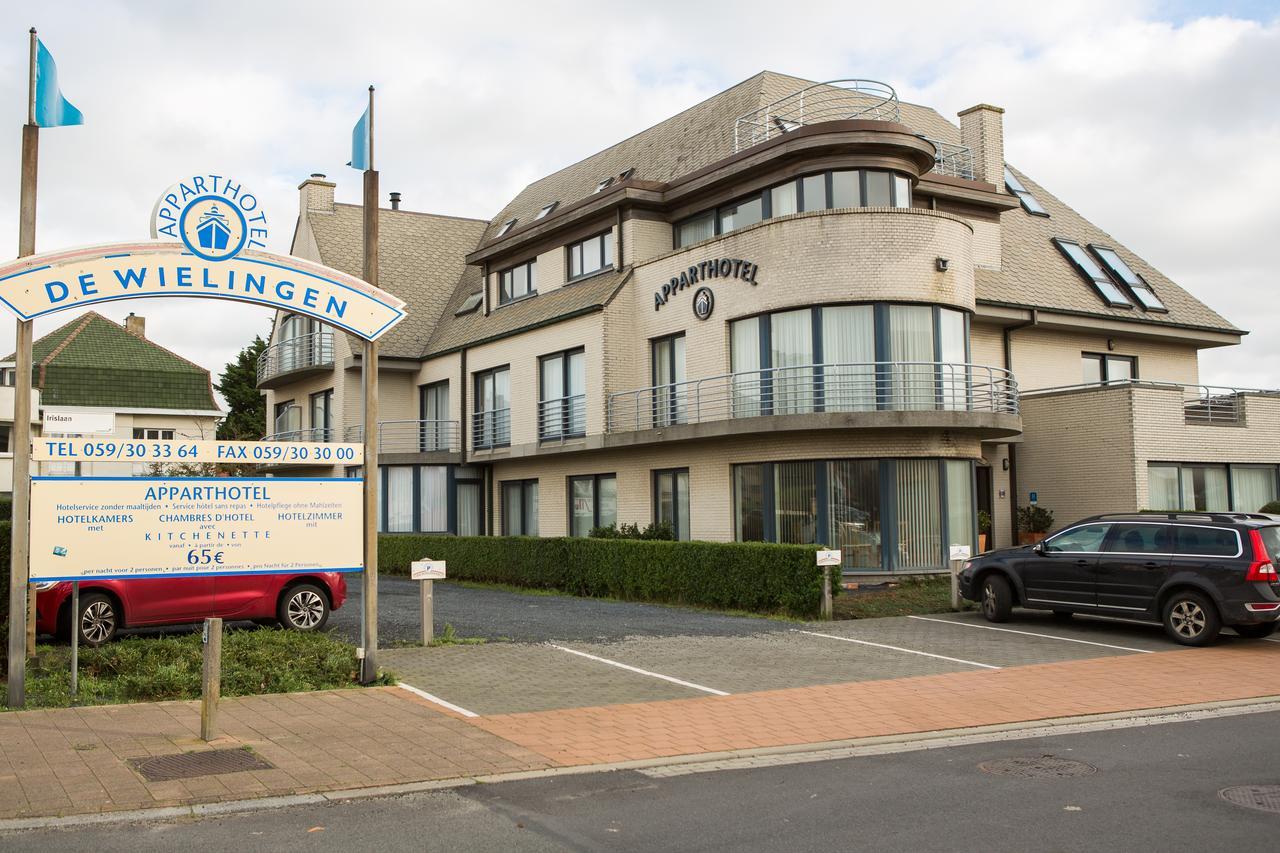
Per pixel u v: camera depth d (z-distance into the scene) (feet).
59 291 32.14
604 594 67.36
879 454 65.82
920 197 80.18
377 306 36.68
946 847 20.12
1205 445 78.28
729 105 88.53
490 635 47.73
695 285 75.05
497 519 96.53
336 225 116.37
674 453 76.07
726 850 20.07
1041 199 100.48
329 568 35.88
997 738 29.99
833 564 53.62
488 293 100.17
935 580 64.95
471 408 97.60
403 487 102.27
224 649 38.63
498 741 28.73
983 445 81.25
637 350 80.74
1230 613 44.80
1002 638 48.03
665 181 85.61
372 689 35.55
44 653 40.19
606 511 83.61
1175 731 30.73
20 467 32.01
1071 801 23.24
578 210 85.87
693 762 27.14
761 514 69.62
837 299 66.74
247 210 34.81
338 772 25.46
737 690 36.22
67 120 32.86
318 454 35.86
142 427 152.97
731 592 57.62
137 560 33.45
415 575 44.70
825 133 68.80
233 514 34.71
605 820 22.06
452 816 22.36
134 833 21.16
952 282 68.49
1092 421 77.25
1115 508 75.41
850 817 22.15
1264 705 34.65
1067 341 85.97
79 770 25.30
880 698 34.91
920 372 66.80
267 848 20.22
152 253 33.42
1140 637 48.39
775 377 68.49
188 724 30.14
